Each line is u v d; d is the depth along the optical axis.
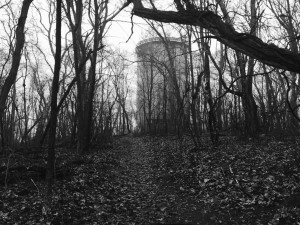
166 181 12.72
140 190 11.60
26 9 11.83
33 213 7.99
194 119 19.06
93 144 25.61
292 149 13.48
